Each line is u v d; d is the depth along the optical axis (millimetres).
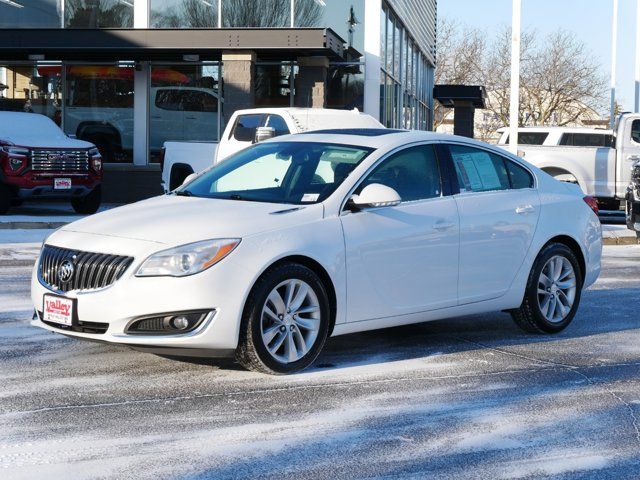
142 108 23188
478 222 7617
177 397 6016
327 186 6988
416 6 33219
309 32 20359
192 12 22828
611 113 37844
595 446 5234
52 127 19469
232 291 6199
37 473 4633
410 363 7090
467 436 5363
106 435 5242
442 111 69562
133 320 6137
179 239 6227
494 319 8984
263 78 22594
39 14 23078
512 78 19609
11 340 7516
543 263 8125
